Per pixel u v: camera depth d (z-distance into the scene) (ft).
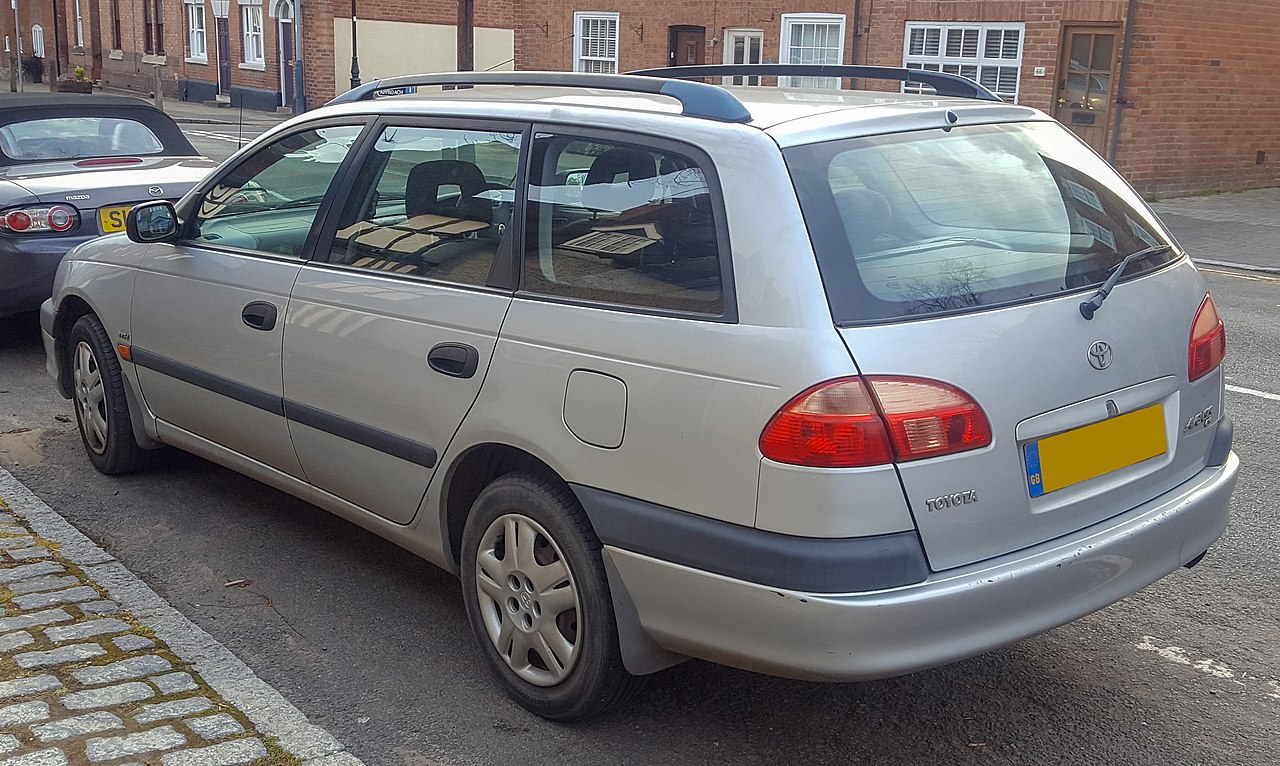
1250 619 14.12
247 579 14.84
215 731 10.85
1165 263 11.91
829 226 9.83
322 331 13.35
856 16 65.36
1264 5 61.41
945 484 9.48
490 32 97.71
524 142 11.89
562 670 11.26
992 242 10.65
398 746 11.16
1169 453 11.35
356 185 13.57
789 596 9.31
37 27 154.61
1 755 10.32
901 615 9.26
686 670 12.66
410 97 13.52
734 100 10.70
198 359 15.48
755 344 9.59
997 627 9.75
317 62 107.55
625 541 10.34
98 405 18.03
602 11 79.71
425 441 12.24
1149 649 13.32
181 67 124.16
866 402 9.21
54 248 23.71
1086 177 12.20
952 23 61.77
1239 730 11.65
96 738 10.64
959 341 9.70
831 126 10.66
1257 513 17.56
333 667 12.67
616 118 11.26
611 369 10.41
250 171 15.17
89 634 12.77
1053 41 58.23
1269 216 55.31
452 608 14.16
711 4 72.79
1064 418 10.22
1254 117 63.10
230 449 15.65
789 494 9.29
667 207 10.55
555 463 10.85
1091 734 11.51
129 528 16.38
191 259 15.60
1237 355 28.09
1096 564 10.31
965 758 11.09
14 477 18.03
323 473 13.93
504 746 11.19
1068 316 10.45
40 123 27.02
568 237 11.25
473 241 12.10
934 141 11.26
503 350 11.33
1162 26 56.44
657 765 10.91
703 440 9.75
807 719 11.73
